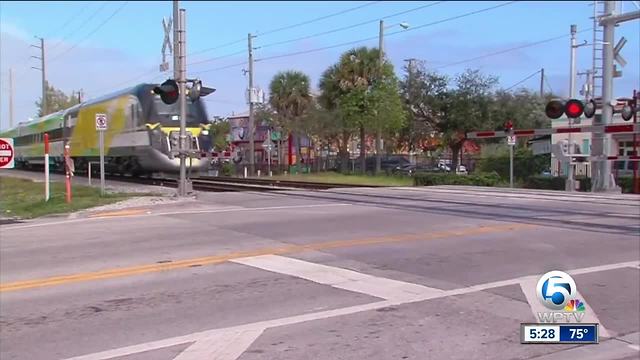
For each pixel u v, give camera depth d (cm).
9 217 1698
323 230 1225
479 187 2647
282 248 1020
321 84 5159
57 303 699
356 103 4759
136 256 966
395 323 607
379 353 528
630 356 530
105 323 622
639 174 2502
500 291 725
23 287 775
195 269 860
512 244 1045
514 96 5328
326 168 5644
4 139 1769
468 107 5134
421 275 812
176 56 2016
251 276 812
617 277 805
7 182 3547
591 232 1174
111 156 3288
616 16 2156
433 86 5291
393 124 4816
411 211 1563
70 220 1501
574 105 1566
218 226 1302
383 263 891
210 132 2972
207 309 664
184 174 2069
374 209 1623
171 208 1727
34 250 1044
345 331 585
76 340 573
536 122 5219
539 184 2809
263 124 6147
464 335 573
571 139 2873
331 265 879
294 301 690
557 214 1470
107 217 1534
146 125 2902
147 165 2972
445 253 965
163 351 538
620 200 1853
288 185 3309
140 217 1510
